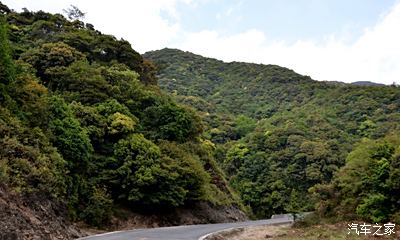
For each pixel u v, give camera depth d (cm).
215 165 4991
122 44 4803
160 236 2008
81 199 2639
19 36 4772
